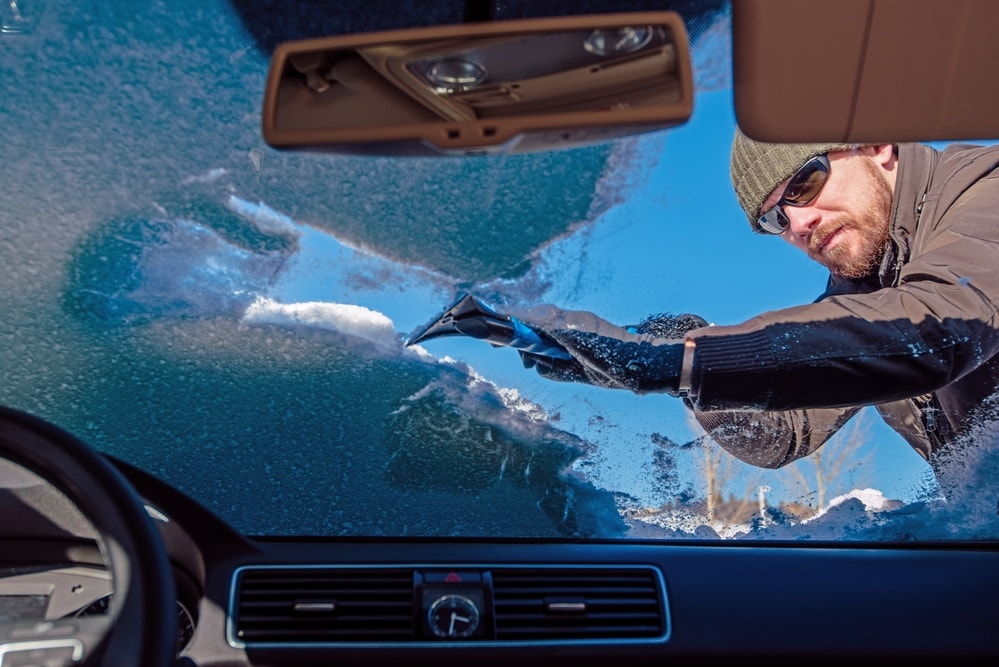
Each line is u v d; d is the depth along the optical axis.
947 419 2.35
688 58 0.64
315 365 2.83
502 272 2.97
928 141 0.94
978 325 2.29
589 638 1.27
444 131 0.66
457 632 1.24
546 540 1.38
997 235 2.29
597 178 2.92
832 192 2.44
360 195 3.09
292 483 2.69
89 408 2.91
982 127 0.92
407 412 2.74
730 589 1.33
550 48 0.64
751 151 2.52
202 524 1.29
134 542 0.93
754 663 1.28
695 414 2.52
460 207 3.02
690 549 1.38
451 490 2.66
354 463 2.63
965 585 1.38
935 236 2.35
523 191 3.02
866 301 2.43
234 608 1.23
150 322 3.02
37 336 2.88
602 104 0.65
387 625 1.24
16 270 2.92
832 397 2.41
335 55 0.66
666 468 2.41
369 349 2.78
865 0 0.87
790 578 1.36
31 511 1.21
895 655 1.30
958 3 0.86
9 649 0.85
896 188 2.35
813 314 2.46
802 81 0.91
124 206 3.13
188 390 2.78
